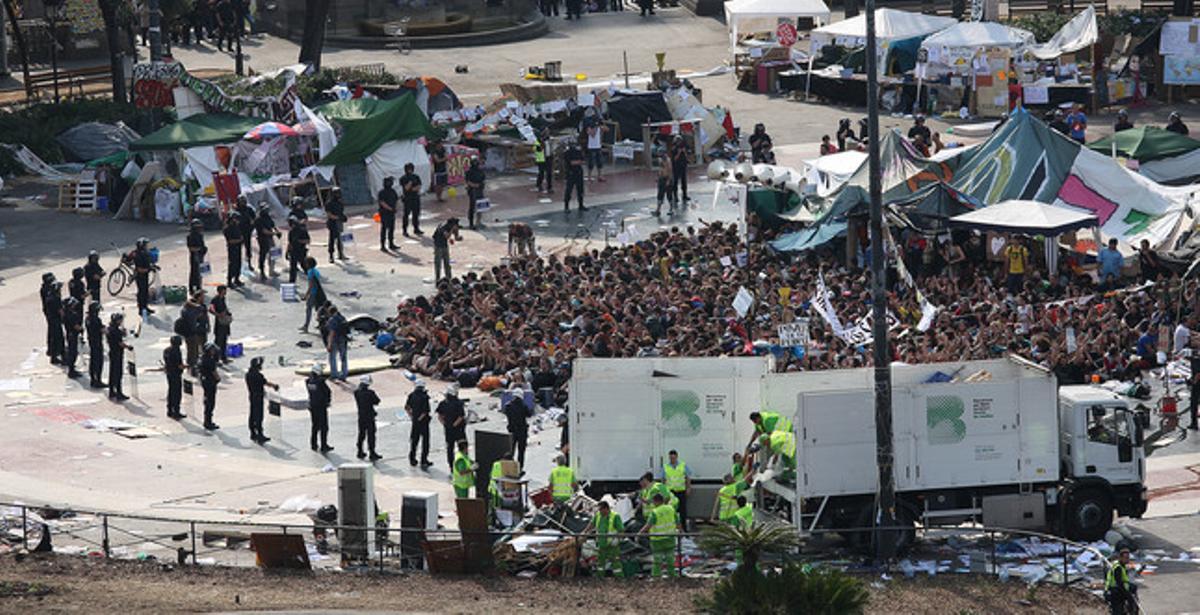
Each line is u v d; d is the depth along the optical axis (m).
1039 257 162.38
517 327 144.50
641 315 143.38
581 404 108.00
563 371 135.38
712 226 177.88
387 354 151.88
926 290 151.88
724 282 153.00
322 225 198.75
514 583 95.88
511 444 110.00
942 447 101.62
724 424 107.56
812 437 100.00
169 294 168.50
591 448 108.25
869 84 97.88
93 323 141.62
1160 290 146.38
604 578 97.38
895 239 166.62
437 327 147.75
